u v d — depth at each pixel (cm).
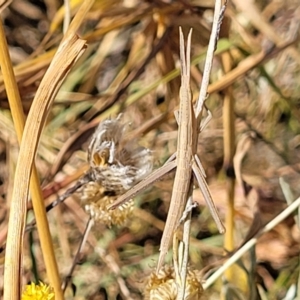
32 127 26
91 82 55
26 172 26
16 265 25
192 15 47
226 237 42
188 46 25
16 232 26
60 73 26
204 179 26
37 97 26
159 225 51
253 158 53
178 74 44
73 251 49
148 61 47
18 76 44
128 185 34
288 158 52
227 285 38
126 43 57
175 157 26
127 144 34
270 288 45
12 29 63
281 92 51
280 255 48
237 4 47
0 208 50
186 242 26
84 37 46
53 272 30
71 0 45
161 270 30
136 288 47
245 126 53
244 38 47
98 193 34
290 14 54
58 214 49
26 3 65
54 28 49
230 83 43
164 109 50
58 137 50
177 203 26
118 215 35
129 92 51
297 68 55
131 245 51
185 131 25
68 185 42
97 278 47
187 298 30
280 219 38
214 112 55
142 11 46
